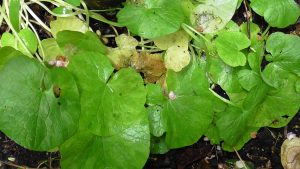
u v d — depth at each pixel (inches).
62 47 12.5
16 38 12.8
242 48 12.8
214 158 14.9
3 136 14.4
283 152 14.6
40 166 14.4
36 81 11.5
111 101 12.3
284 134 14.8
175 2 12.5
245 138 14.3
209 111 12.9
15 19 13.2
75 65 12.0
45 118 11.5
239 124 13.2
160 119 12.9
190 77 13.1
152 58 13.2
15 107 11.3
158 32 12.0
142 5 12.7
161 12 12.3
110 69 12.3
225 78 13.3
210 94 13.1
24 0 13.6
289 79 13.4
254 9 13.2
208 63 13.3
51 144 11.6
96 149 12.6
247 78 12.8
